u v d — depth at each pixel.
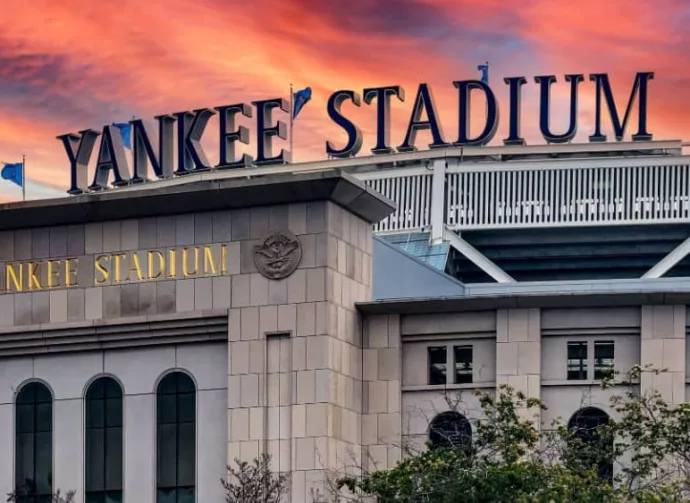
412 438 97.50
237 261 97.44
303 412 95.44
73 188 149.62
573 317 96.88
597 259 153.00
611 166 151.62
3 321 101.25
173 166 149.62
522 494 80.81
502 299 96.81
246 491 89.56
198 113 148.50
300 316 96.00
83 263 100.25
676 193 151.00
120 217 99.62
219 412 97.44
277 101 148.25
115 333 99.31
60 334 100.12
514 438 86.44
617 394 95.81
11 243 101.62
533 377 96.44
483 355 97.69
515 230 151.38
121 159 149.12
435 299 97.69
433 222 148.88
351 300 98.19
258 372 96.31
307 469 94.81
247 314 96.88
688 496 89.31
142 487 98.06
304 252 96.31
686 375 95.38
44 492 99.75
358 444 97.75
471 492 82.56
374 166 151.38
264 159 148.12
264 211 97.25
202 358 98.19
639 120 153.25
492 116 150.75
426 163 152.00
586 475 83.19
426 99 150.88
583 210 151.25
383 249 110.19
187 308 98.00
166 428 98.31
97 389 99.81
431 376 98.31
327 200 96.19
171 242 98.75
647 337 95.75
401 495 84.00
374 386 98.31
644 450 93.38
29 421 100.75
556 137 151.62
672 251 149.62
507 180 151.50
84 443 99.44
